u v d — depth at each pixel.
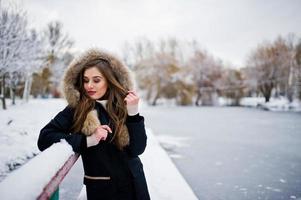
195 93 42.78
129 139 1.33
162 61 40.94
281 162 5.66
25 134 6.18
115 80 1.35
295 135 9.77
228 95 43.22
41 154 0.98
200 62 44.25
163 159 4.07
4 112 10.11
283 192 3.81
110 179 1.29
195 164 5.45
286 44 36.31
